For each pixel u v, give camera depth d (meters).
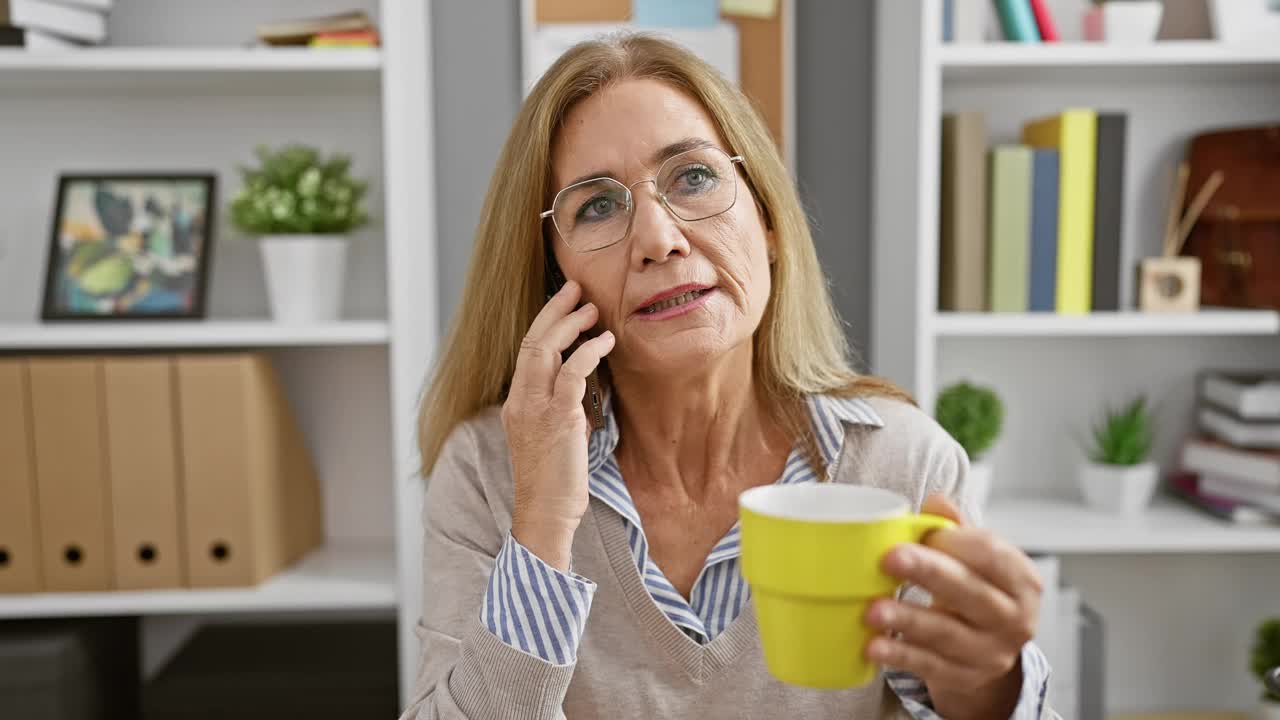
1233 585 2.20
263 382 1.84
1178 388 2.16
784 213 1.07
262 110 2.07
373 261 2.12
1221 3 1.83
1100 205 1.86
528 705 0.83
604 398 1.07
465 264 2.15
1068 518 1.95
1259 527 1.87
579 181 0.98
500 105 2.12
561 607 0.83
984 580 0.62
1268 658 1.96
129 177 1.94
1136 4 1.83
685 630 1.00
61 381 1.76
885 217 2.02
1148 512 2.00
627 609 1.02
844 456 1.06
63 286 1.89
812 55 2.12
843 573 0.59
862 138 2.13
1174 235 2.03
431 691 0.97
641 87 0.98
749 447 1.09
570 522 0.86
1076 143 1.85
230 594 1.79
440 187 2.13
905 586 0.95
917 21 1.80
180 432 1.78
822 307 1.13
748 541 0.62
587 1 2.06
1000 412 1.97
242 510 1.79
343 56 1.77
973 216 1.85
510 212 1.05
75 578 1.78
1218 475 1.97
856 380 1.14
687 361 0.94
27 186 2.06
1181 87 2.09
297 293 1.86
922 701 0.90
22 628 1.82
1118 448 2.01
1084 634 1.88
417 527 1.84
